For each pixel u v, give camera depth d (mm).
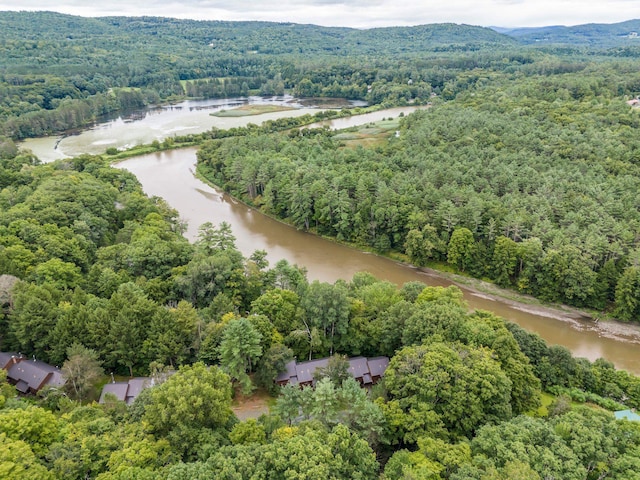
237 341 74125
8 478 44594
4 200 135875
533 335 84375
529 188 141125
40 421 53219
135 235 118312
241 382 74562
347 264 135625
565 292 111312
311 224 158875
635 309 106938
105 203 139750
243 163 184250
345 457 53469
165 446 54062
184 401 56500
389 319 82562
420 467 51094
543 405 75875
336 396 63219
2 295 82250
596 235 113562
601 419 58812
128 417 61344
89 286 96812
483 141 182500
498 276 121938
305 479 47938
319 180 155750
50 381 74625
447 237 129125
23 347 80062
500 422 61844
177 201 182875
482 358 67125
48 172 161625
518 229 120938
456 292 91000
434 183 149500
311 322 85438
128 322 79062
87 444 52156
